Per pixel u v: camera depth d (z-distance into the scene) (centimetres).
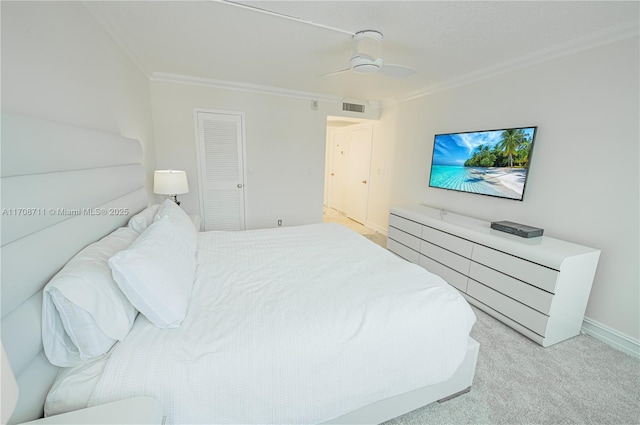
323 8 170
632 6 159
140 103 274
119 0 163
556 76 220
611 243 195
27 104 106
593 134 201
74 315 88
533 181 242
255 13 179
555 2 158
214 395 91
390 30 198
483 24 186
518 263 205
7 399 49
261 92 374
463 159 303
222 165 375
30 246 84
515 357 182
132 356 93
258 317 115
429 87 345
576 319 201
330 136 671
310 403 103
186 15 182
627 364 177
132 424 72
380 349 113
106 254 116
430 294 139
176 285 115
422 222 307
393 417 130
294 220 435
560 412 142
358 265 176
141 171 211
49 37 120
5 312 72
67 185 105
